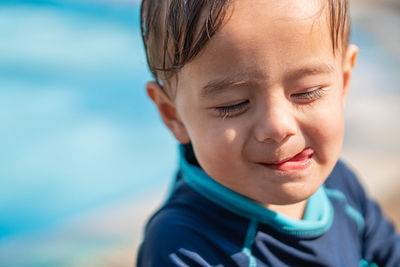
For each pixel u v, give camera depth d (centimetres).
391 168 436
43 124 646
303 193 129
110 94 737
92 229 401
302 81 118
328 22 121
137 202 458
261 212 141
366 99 633
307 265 146
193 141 134
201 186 146
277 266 140
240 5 113
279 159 123
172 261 135
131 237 378
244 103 121
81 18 1063
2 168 552
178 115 151
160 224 144
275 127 117
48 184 520
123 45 936
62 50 899
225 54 115
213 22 114
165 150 593
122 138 619
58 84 762
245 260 138
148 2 140
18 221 454
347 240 163
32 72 797
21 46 902
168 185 502
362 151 478
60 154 579
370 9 1198
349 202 179
